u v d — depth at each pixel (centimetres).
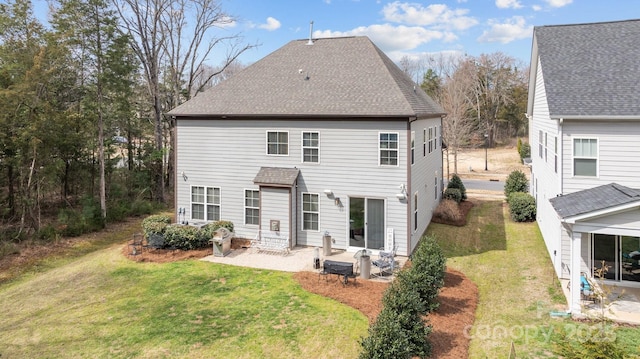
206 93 1942
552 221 1524
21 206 2116
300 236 1739
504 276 1422
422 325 908
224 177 1841
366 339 839
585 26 1656
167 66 3216
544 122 1748
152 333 1047
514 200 2258
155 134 2952
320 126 1659
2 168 2042
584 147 1318
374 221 1627
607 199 1125
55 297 1312
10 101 1789
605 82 1379
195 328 1063
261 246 1684
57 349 993
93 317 1155
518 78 6775
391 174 1581
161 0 2831
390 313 881
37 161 2002
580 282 1151
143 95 3288
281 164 1739
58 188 2538
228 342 992
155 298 1263
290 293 1264
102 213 2255
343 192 1652
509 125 6738
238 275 1429
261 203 1731
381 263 1388
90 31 2072
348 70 1842
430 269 1130
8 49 1906
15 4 1934
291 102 1734
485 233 1997
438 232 1986
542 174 1867
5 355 973
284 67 1983
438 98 5644
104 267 1566
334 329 1040
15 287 1425
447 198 2677
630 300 1170
